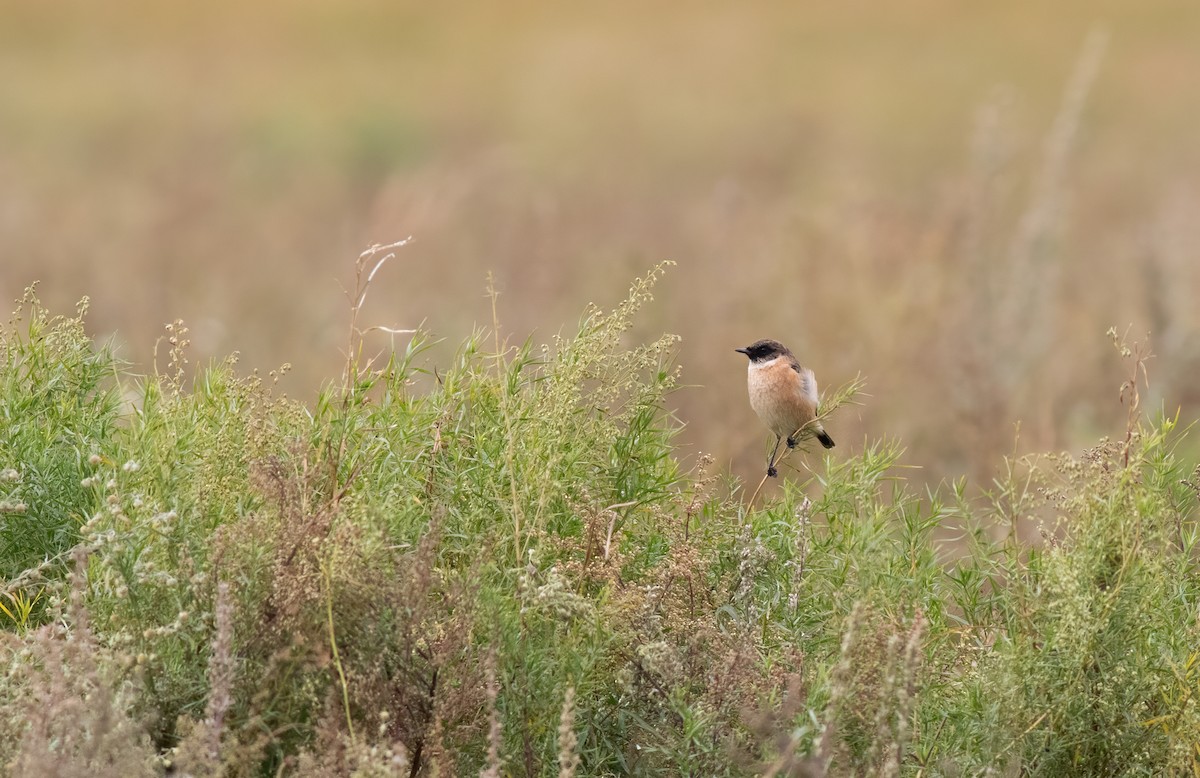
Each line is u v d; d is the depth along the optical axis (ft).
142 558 34.42
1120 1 287.69
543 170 178.09
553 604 34.53
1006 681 35.83
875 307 89.56
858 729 34.04
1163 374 86.94
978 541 41.27
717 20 294.05
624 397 43.93
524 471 39.24
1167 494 41.39
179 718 30.55
